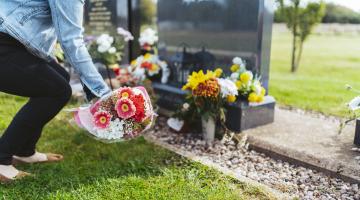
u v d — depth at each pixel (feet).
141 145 10.99
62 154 10.36
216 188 8.52
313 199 8.37
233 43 12.78
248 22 12.24
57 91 8.04
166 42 15.08
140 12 17.10
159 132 12.67
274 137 11.37
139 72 13.83
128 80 13.78
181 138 12.14
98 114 7.29
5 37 7.30
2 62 7.38
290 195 8.55
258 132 11.87
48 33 7.61
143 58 15.11
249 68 12.49
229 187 8.57
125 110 7.23
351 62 27.45
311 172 9.71
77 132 11.87
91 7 17.80
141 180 8.84
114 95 7.41
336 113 15.46
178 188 8.46
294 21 25.57
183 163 9.88
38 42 7.42
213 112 11.37
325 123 12.89
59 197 8.06
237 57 12.56
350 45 32.60
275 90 20.17
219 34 13.12
